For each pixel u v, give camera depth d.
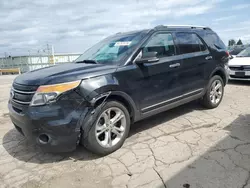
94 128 2.78
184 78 3.97
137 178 2.44
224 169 2.50
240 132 3.48
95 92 2.73
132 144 3.26
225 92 6.49
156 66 3.45
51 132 2.56
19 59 26.09
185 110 4.75
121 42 3.65
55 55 24.53
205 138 3.33
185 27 4.29
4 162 2.91
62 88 2.57
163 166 2.64
